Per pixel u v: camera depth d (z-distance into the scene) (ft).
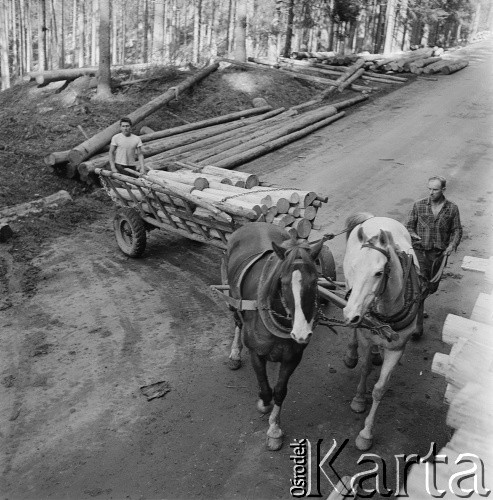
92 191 40.68
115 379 19.65
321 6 105.09
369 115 61.62
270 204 22.48
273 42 107.65
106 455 16.08
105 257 30.50
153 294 25.96
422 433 16.53
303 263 13.69
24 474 15.55
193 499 14.40
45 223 34.91
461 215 33.17
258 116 57.52
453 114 59.98
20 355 21.44
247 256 17.34
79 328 23.20
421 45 142.51
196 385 19.12
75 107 57.16
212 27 116.57
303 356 20.68
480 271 16.49
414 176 40.60
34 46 133.59
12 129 53.72
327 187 39.14
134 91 61.26
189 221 25.46
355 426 16.93
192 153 45.60
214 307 24.56
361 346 16.83
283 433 16.44
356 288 14.10
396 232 17.99
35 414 18.03
